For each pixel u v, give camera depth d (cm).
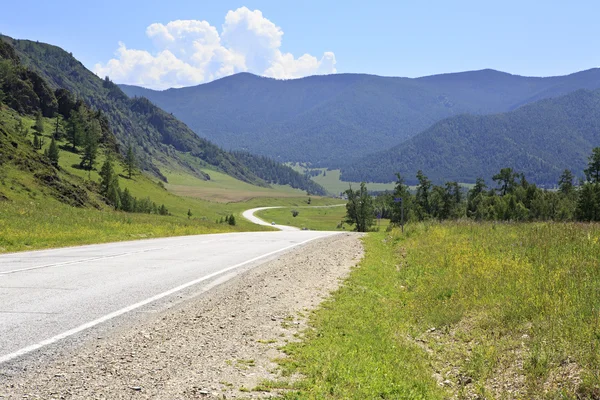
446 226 2323
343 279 1212
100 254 1496
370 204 10756
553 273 952
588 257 1082
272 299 914
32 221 2481
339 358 597
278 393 478
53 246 1797
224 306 823
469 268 1155
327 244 2156
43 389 435
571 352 570
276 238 2580
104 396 431
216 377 503
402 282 1241
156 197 17150
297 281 1134
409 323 841
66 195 6756
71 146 19238
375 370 575
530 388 517
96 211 4169
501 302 826
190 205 18150
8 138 7262
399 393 520
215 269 1230
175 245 1950
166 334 636
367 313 871
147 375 490
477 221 2641
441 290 1021
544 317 704
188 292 911
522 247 1343
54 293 836
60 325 636
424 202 9325
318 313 837
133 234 2561
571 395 484
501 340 671
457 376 598
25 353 520
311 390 491
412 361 637
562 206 7569
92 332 614
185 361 542
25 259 1321
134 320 688
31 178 6506
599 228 1563
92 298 810
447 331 778
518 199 8444
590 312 687
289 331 709
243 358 571
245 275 1157
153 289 918
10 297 791
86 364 504
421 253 1595
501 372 579
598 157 7694
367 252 1866
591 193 5975
